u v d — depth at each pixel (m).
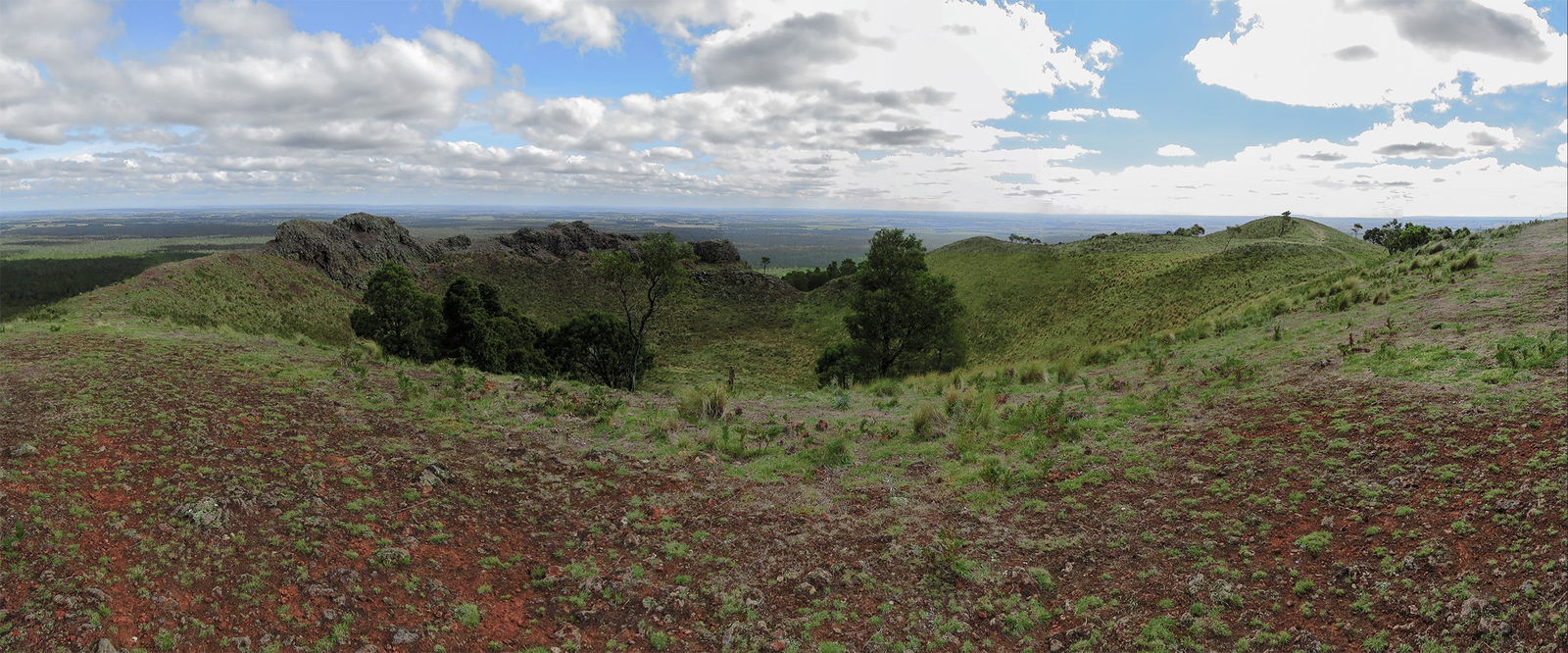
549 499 8.94
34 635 5.02
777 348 84.25
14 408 9.53
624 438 11.98
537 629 6.20
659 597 6.76
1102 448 10.59
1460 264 20.41
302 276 78.25
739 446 11.70
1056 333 66.06
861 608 6.69
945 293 39.78
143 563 6.10
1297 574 6.46
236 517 7.08
